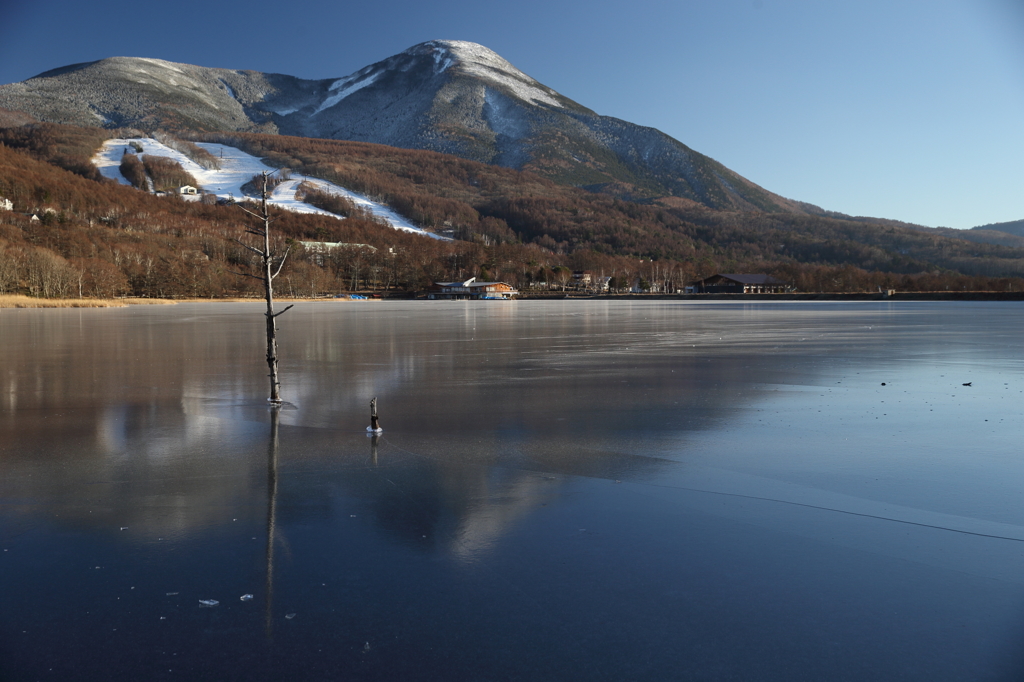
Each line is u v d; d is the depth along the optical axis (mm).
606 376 23109
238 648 5852
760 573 7230
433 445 13062
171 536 8391
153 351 32438
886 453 12242
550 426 14789
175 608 6555
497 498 9781
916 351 31219
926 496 9758
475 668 5520
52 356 30016
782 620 6266
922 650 5766
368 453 12477
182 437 13875
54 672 5500
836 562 7504
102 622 6301
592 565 7449
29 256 120062
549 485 10398
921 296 148500
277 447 12984
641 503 9500
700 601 6621
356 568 7418
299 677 5410
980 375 22719
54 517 9086
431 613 6422
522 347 34844
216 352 32000
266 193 18172
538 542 8109
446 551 7867
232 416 16109
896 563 7469
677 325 55500
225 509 9383
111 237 179125
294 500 9758
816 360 27625
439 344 36969
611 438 13570
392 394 19328
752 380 21875
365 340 40062
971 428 14312
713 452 12398
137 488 10375
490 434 14023
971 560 7547
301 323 60250
